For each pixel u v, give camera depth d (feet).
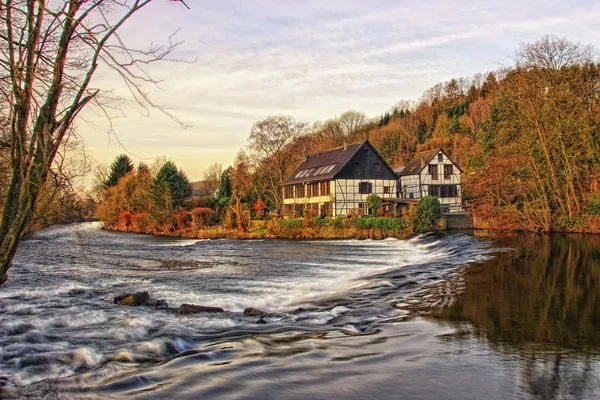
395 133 343.46
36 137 18.26
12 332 35.65
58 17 17.34
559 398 21.31
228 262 85.66
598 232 121.29
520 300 44.14
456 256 85.92
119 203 223.30
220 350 28.86
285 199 231.50
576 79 125.59
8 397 21.93
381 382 23.25
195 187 398.01
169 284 59.88
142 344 30.63
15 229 18.48
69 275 67.36
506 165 140.97
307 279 64.54
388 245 124.98
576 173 129.70
